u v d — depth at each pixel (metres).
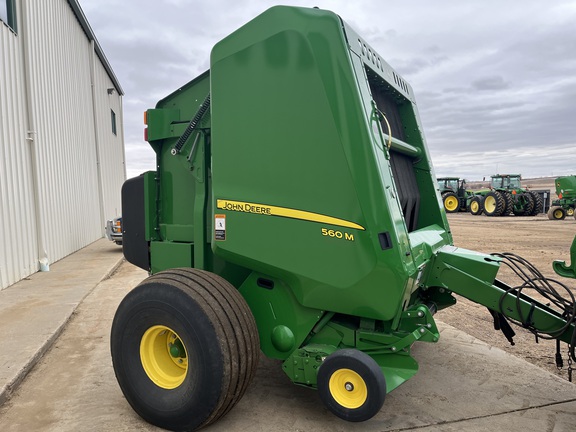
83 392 3.37
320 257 2.64
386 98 3.85
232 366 2.54
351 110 2.53
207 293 2.64
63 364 3.97
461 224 20.08
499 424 2.86
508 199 25.77
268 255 2.77
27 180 8.50
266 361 3.96
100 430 2.78
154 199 3.62
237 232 2.86
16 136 8.06
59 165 10.94
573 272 2.83
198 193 3.25
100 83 17.03
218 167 2.91
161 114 3.47
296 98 2.66
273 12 2.72
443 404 3.14
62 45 11.75
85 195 13.77
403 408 3.07
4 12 7.82
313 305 2.75
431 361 3.96
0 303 6.04
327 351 2.74
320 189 2.62
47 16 10.45
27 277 8.17
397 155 3.79
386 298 2.54
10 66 7.92
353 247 2.55
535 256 10.34
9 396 3.29
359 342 2.79
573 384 3.49
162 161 3.58
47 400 3.24
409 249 2.65
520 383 3.51
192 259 3.37
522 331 5.06
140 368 2.83
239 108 2.83
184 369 2.83
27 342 4.29
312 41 2.61
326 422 2.86
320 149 2.61
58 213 10.65
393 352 2.71
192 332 2.54
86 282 7.65
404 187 3.74
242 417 2.91
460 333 4.77
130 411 3.04
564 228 17.81
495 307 3.04
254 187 2.80
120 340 2.83
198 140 3.22
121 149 22.75
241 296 2.86
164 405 2.69
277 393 3.28
